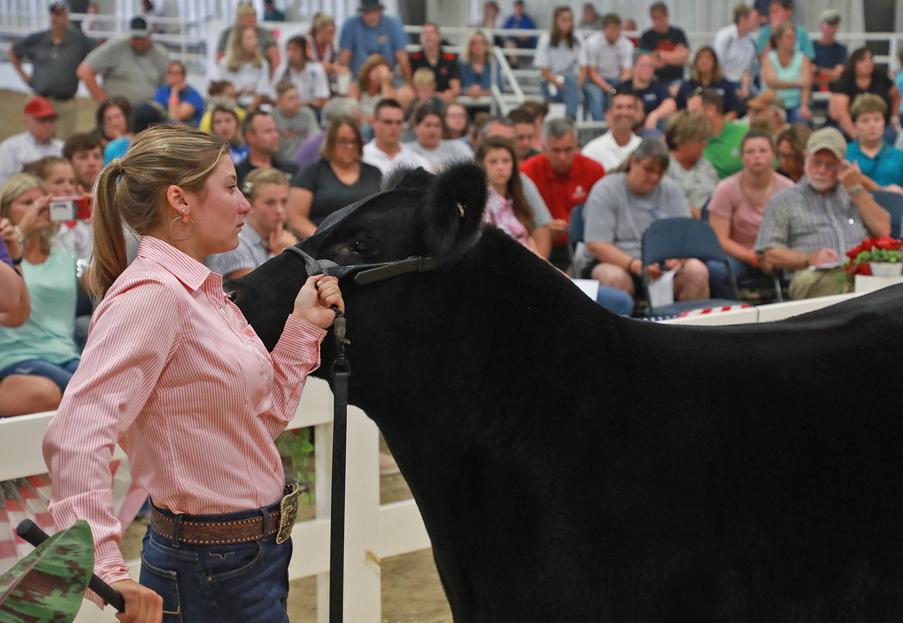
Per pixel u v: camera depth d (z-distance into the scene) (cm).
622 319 392
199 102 1830
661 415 368
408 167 410
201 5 2583
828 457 365
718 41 2178
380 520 622
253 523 354
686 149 1306
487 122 1412
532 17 2827
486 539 378
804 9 2706
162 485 346
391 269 373
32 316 736
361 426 606
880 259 913
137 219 352
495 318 379
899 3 2655
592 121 2150
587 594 360
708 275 1023
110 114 1397
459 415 380
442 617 666
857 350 385
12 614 261
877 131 1415
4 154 1341
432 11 2758
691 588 358
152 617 314
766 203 1148
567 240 1122
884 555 366
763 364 378
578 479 365
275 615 364
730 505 360
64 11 1880
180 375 340
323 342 383
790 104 2023
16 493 535
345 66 2011
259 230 827
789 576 361
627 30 2591
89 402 320
